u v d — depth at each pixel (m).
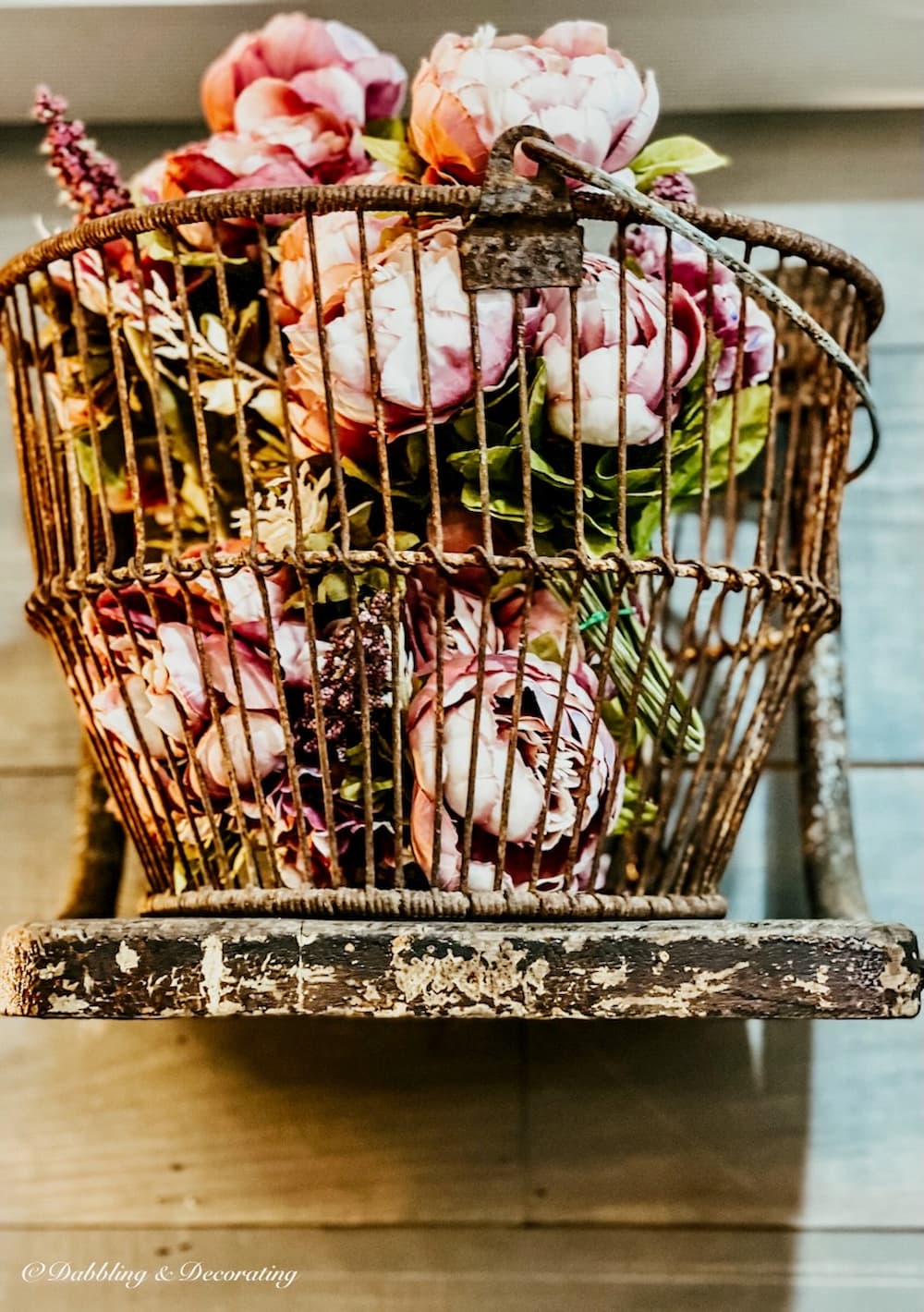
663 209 0.78
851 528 1.07
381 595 0.83
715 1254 0.99
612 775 0.84
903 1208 1.00
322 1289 0.99
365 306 0.78
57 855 1.04
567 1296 0.99
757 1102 1.01
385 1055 1.02
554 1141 1.00
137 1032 1.02
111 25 1.01
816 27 1.02
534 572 0.80
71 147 0.89
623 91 0.82
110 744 0.88
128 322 0.89
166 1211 1.00
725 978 0.79
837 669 1.02
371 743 0.83
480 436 0.79
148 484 0.94
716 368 0.87
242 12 1.01
